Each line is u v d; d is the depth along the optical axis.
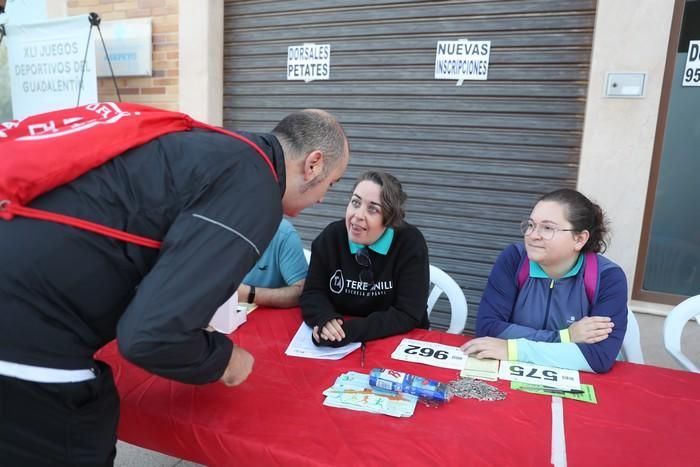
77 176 0.89
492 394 1.29
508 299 1.79
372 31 3.41
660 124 2.80
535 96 3.07
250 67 3.89
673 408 1.24
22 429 0.91
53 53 3.88
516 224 3.25
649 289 3.00
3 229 0.87
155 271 0.86
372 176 1.91
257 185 0.96
